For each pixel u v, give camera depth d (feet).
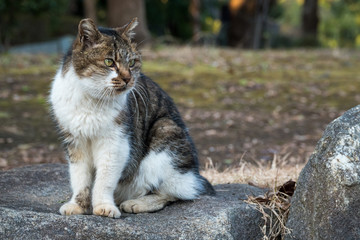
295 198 16.11
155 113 18.86
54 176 21.86
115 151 16.81
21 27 78.23
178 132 18.84
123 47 17.07
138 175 18.54
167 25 110.63
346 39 147.95
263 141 36.32
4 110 42.24
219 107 46.21
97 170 17.02
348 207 14.48
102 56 16.55
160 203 18.10
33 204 18.39
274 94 50.16
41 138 36.65
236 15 96.68
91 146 17.21
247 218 17.20
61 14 87.81
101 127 16.53
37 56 62.54
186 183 18.58
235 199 19.27
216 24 124.88
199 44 85.87
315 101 48.16
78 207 16.84
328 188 14.75
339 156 14.73
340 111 44.75
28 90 47.75
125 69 16.83
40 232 15.01
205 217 16.46
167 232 15.61
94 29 16.72
